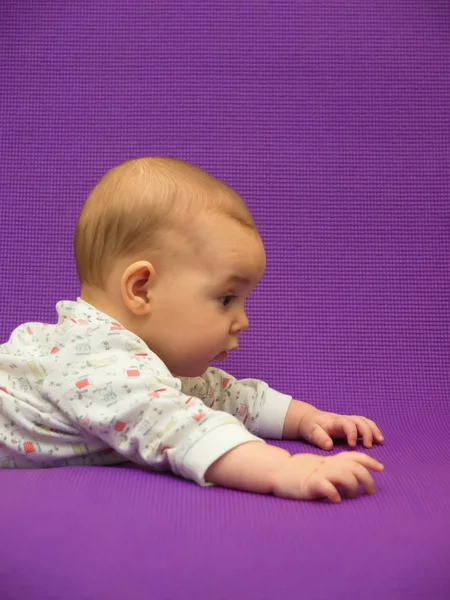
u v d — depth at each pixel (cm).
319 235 183
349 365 176
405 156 187
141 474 107
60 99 189
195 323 129
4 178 185
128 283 128
